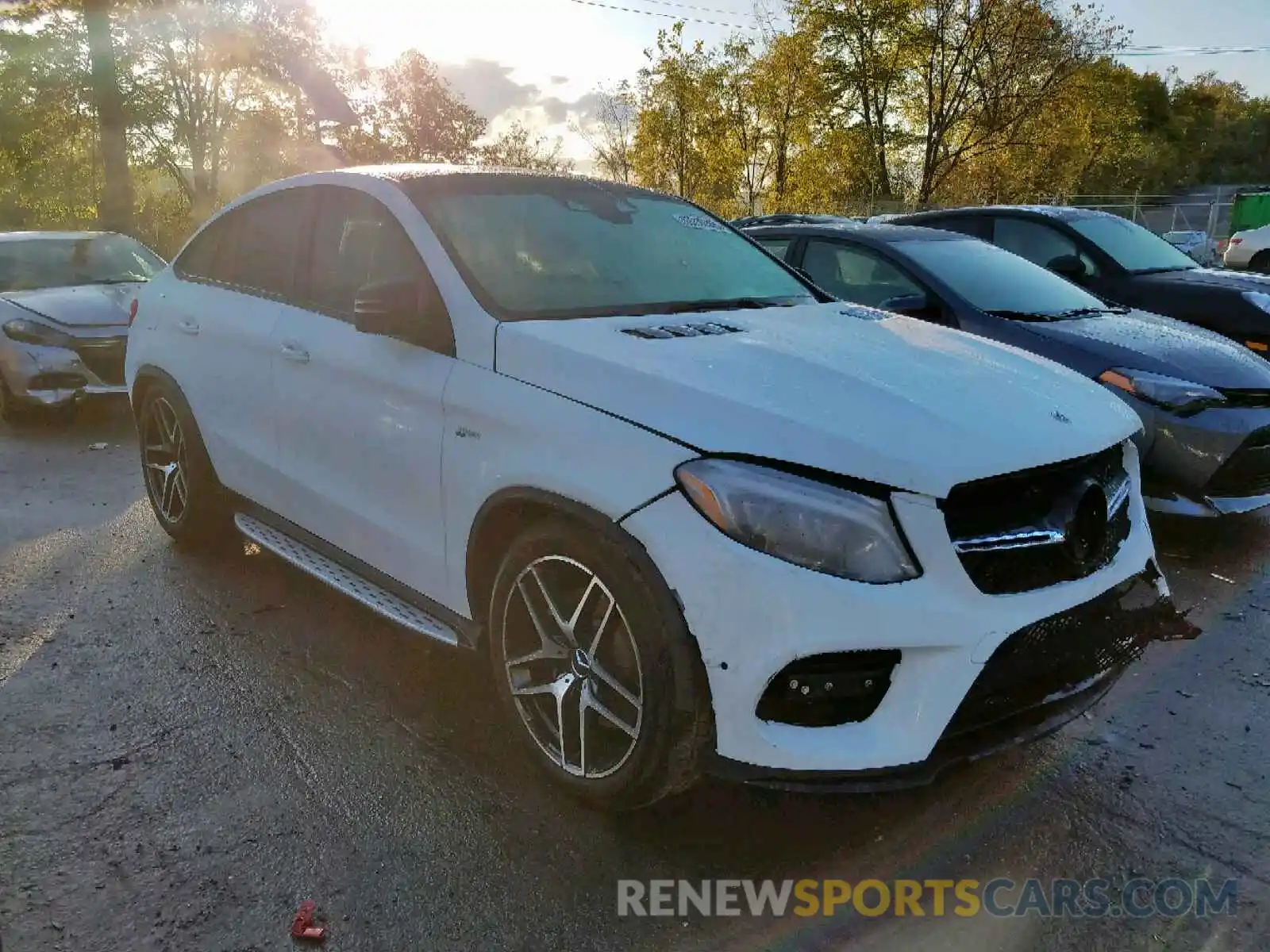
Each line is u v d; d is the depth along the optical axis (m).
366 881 2.56
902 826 2.83
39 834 2.73
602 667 2.66
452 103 35.38
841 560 2.32
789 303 3.72
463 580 3.10
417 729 3.29
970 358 3.10
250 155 27.34
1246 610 4.33
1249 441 4.66
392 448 3.29
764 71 25.42
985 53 27.25
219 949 2.33
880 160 31.61
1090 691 2.66
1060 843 2.75
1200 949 2.36
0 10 21.47
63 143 25.86
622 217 3.91
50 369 7.53
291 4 24.55
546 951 2.34
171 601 4.32
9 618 4.14
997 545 2.43
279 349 3.85
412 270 3.36
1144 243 7.64
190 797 2.90
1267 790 2.99
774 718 2.36
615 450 2.56
